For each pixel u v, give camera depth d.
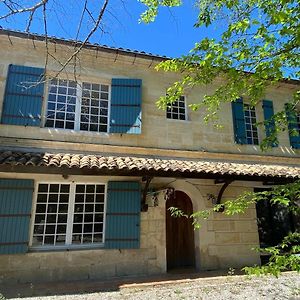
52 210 6.85
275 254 3.09
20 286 5.94
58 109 7.64
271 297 5.45
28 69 7.32
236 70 3.73
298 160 9.44
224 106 9.21
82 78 7.91
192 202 8.16
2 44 7.37
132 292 5.77
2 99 7.06
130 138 7.92
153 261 7.08
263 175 7.26
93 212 7.13
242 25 3.22
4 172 6.29
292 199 3.68
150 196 7.46
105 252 6.80
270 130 4.62
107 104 8.16
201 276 6.84
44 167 5.94
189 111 8.74
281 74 3.65
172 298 5.45
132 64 8.45
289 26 3.06
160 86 8.61
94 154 7.46
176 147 8.27
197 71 4.45
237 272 7.27
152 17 3.92
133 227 6.96
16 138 6.92
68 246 6.70
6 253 6.03
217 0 3.67
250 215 8.31
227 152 8.74
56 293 5.60
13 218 6.25
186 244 8.07
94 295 5.55
